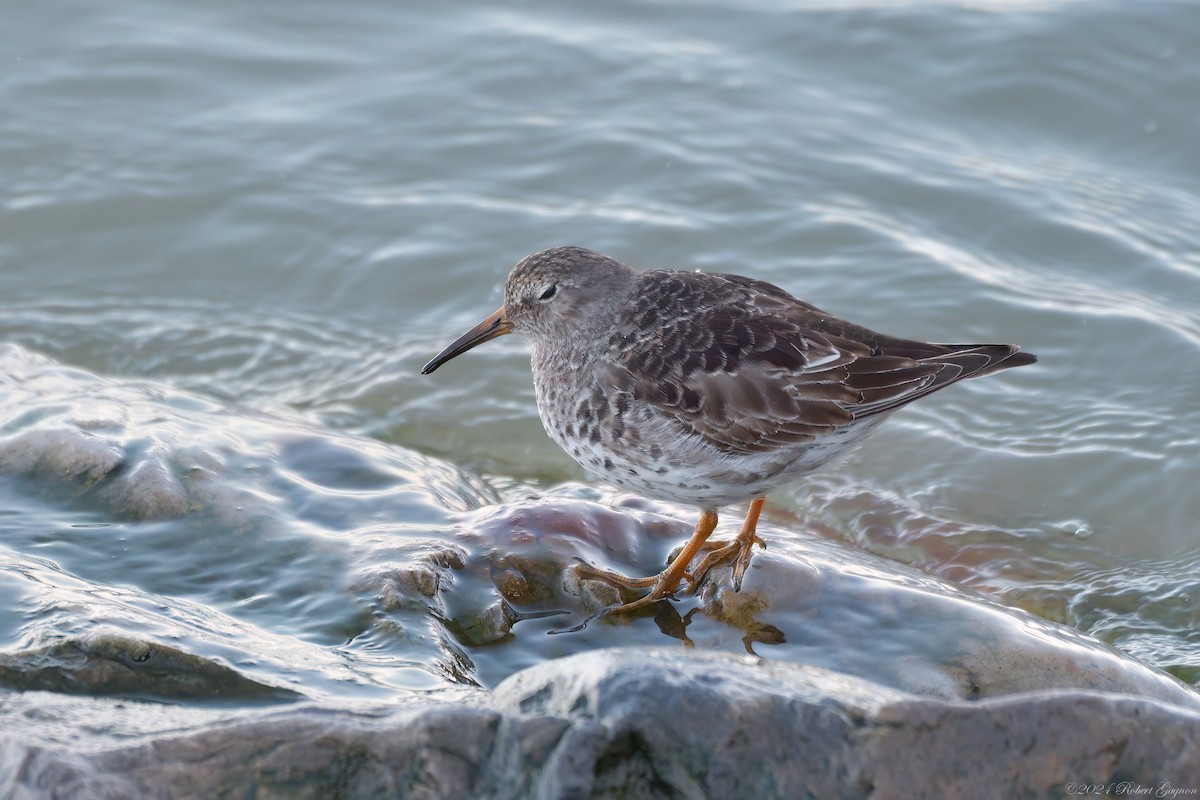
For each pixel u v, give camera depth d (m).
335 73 20.02
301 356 15.77
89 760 6.73
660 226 17.17
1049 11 20.22
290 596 9.67
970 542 12.66
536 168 18.25
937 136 18.64
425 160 18.42
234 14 21.14
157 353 15.74
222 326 16.22
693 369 10.51
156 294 16.70
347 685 8.34
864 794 6.73
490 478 13.73
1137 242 16.77
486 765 6.77
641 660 7.20
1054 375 14.88
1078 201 17.42
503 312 12.03
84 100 19.28
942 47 19.94
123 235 17.38
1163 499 13.14
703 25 20.95
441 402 14.97
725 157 18.28
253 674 8.24
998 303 15.85
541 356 11.59
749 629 9.68
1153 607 11.59
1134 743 6.93
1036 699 7.07
